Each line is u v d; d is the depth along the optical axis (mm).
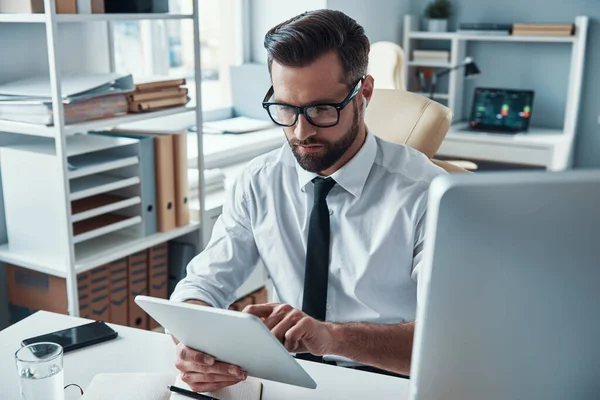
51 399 989
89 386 1137
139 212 2287
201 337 1016
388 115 1855
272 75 1302
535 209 589
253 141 3215
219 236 1576
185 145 2395
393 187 1438
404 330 1258
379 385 1172
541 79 4297
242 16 3674
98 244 2227
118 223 2188
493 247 602
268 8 3666
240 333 927
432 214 606
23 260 2096
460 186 589
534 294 612
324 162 1340
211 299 1457
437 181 602
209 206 2574
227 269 1528
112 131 2408
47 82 2080
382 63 3422
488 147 4027
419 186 1426
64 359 1260
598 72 4082
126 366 1235
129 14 2100
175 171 2385
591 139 4195
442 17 4344
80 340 1313
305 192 1501
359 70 1312
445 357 648
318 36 1246
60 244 2064
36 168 2039
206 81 3703
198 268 1528
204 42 3641
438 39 4488
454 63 4238
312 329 1139
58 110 1894
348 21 1304
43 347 1042
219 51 3727
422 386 669
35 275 2150
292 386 1162
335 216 1456
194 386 1116
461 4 4422
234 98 3734
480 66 4469
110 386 1137
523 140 3916
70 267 2004
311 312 1431
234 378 1104
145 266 2398
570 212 587
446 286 621
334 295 1464
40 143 2184
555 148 3834
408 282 1448
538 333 626
